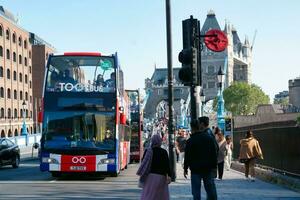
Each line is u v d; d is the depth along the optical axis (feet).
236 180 67.46
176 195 50.47
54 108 69.36
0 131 282.15
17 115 314.76
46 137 68.95
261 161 77.10
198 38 44.96
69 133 69.00
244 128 92.32
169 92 66.69
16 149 106.22
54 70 70.13
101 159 68.74
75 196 50.80
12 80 306.96
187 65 43.32
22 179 73.87
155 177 32.99
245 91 494.18
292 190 54.19
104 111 69.56
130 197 50.26
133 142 124.67
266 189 55.52
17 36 318.04
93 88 69.82
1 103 288.10
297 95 250.78
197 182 35.50
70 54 70.59
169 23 66.90
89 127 69.10
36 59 373.61
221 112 132.87
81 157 68.44
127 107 95.86
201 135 35.78
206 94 612.70
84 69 70.23
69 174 82.58
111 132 69.41
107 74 70.28
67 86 69.62
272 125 69.15
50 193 53.62
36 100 368.48
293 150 58.39
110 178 75.41
